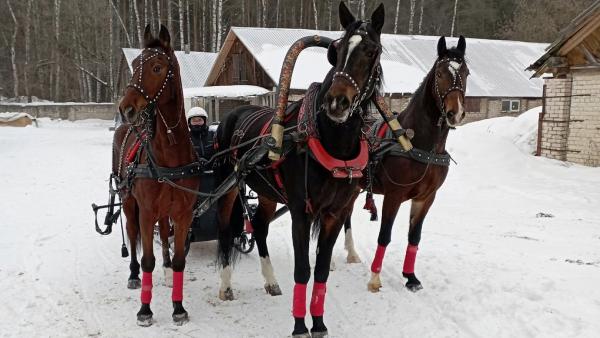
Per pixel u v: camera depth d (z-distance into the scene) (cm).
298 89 1767
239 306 480
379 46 346
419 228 508
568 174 1124
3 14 4291
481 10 3784
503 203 894
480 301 459
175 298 444
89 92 4181
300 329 395
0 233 721
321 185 380
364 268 572
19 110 3306
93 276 557
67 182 1141
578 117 1241
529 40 3288
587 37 1199
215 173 536
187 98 2011
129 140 512
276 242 681
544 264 544
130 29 4084
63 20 4031
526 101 2288
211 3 3819
